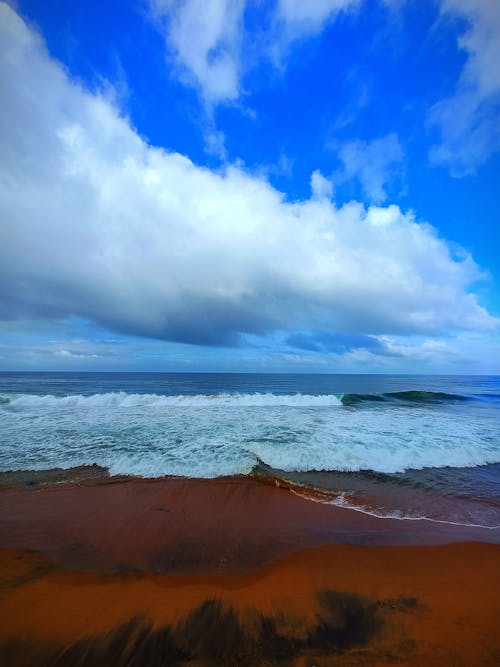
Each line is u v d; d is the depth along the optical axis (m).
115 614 3.05
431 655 2.61
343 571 3.77
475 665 2.51
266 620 3.00
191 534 4.57
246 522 4.93
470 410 15.45
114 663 2.55
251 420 11.57
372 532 4.69
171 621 2.97
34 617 2.99
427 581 3.59
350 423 11.34
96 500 5.59
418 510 5.41
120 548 4.20
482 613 3.10
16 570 3.71
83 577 3.61
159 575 3.67
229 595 3.34
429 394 21.73
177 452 7.83
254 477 6.64
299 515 5.18
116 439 8.84
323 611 3.12
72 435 9.19
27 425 10.35
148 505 5.44
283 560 3.99
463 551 4.21
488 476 6.90
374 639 2.78
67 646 2.69
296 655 2.62
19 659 2.56
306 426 10.66
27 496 5.72
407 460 7.63
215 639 2.78
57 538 4.43
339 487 6.28
